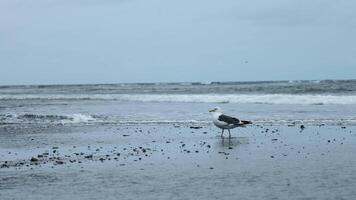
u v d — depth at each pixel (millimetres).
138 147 17688
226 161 14250
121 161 14641
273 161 14062
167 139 19984
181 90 72188
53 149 17531
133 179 11891
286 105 38281
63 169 13406
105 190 10789
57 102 50219
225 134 21469
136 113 33594
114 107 39906
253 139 19500
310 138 19328
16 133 22984
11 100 57125
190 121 27828
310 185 10820
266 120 27406
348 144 17312
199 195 10164
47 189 10969
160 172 12727
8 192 10742
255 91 57438
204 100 46156
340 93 48562
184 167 13391
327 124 24609
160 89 81438
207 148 17125
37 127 25688
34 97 63562
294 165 13320
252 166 13320
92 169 13336
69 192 10648
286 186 10773
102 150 17078
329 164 13344
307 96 40844
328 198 9703
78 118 30344
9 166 14062
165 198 9969
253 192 10320
